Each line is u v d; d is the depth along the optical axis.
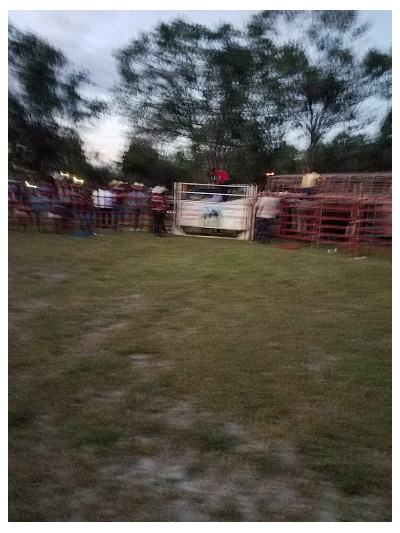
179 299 6.59
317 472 2.79
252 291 6.94
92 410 3.49
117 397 3.71
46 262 9.15
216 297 6.65
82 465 2.84
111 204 14.59
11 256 9.58
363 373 4.09
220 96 31.00
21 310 6.04
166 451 2.99
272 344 4.80
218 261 9.41
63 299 6.61
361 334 5.08
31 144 28.08
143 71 30.77
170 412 3.47
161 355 4.56
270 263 9.10
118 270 8.60
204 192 14.73
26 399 3.63
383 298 6.50
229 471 2.79
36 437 3.13
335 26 28.59
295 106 30.23
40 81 27.11
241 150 30.69
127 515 2.44
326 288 7.07
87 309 6.12
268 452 2.97
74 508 2.49
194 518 2.42
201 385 3.88
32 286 7.25
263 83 30.09
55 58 27.41
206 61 30.12
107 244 11.87
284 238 13.41
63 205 13.58
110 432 3.17
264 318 5.65
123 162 34.09
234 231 14.10
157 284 7.50
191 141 31.55
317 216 11.99
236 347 4.71
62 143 29.11
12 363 4.30
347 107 30.14
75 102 28.83
